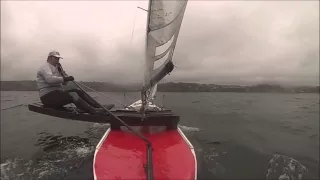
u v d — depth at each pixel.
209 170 5.01
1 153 5.74
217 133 7.96
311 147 6.93
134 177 2.89
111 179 2.86
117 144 3.71
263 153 6.14
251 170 5.08
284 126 9.93
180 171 3.02
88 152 5.80
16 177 4.53
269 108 15.89
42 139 6.94
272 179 4.75
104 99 12.72
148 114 4.47
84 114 5.16
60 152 5.81
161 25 3.20
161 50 3.44
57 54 5.29
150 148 3.43
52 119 10.02
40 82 5.21
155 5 3.01
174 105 15.63
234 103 18.56
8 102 15.20
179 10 3.16
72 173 4.69
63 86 5.41
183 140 3.85
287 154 6.23
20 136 7.31
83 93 5.58
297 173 5.07
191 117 10.96
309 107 17.22
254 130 8.80
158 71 3.57
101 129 8.09
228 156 5.82
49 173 4.66
